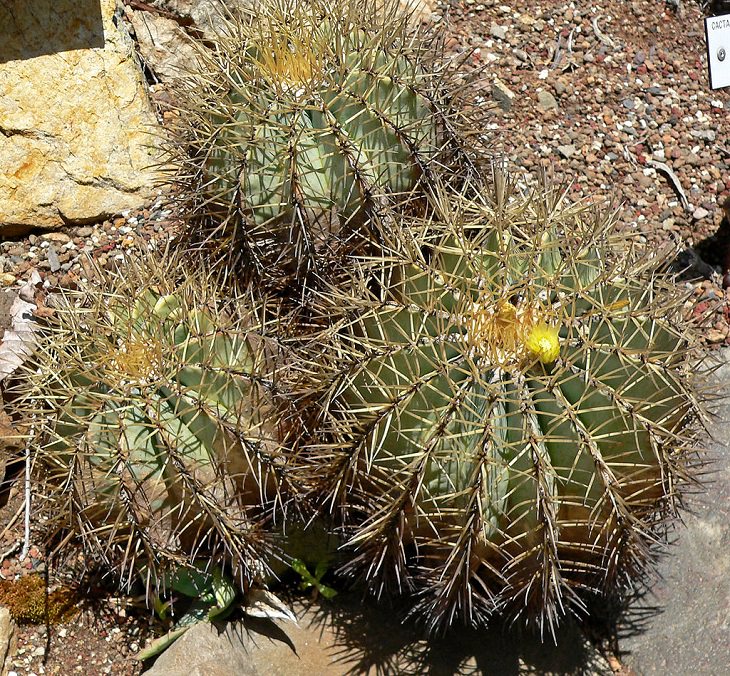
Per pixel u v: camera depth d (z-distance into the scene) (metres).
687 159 1.65
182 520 1.00
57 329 1.09
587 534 0.92
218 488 0.99
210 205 1.12
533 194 1.04
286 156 1.05
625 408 0.89
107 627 1.13
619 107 1.71
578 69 1.75
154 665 1.04
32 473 1.12
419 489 0.89
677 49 1.83
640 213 1.58
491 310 0.95
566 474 0.90
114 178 1.49
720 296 1.47
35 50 1.46
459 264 0.98
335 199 1.07
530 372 0.92
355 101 1.07
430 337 0.91
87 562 1.12
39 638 1.12
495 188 1.08
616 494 0.89
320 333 1.01
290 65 1.12
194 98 1.13
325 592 1.09
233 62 1.12
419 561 0.98
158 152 1.51
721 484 1.20
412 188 1.11
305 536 1.09
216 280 1.09
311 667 1.05
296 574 1.12
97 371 0.98
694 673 1.09
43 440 1.03
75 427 0.98
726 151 1.67
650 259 1.01
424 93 1.11
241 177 1.06
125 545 1.02
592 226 1.01
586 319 0.93
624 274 0.97
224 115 1.08
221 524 0.97
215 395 0.98
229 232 1.12
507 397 0.90
